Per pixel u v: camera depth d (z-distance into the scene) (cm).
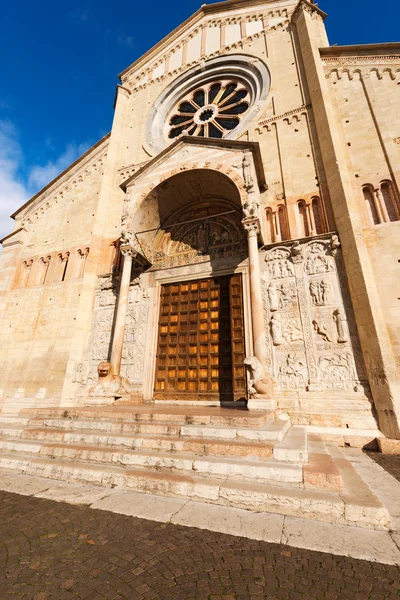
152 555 323
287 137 1409
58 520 406
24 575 291
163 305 1407
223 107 1798
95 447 643
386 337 932
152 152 1784
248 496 440
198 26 2119
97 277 1553
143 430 684
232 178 1174
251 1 1961
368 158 1208
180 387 1228
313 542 344
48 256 1733
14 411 1352
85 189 1852
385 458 725
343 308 1027
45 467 593
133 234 1312
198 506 446
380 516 378
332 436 866
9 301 1683
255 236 1055
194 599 256
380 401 875
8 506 451
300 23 1622
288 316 1098
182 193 1411
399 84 1290
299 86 1506
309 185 1271
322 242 1130
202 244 1445
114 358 1123
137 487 506
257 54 1759
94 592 267
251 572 292
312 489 448
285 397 989
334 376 971
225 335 1240
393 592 262
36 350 1473
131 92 2175
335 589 268
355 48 1423
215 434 621
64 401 1284
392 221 1081
